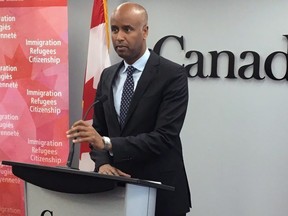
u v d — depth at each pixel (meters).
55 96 3.57
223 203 3.48
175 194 2.03
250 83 3.39
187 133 3.56
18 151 3.67
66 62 3.53
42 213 1.69
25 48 3.61
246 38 3.39
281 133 3.33
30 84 3.62
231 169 3.46
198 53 3.51
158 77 2.02
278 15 3.31
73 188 1.57
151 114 2.01
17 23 3.62
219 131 3.48
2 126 3.69
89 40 3.60
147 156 1.92
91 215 1.61
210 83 3.49
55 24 3.54
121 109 2.05
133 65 2.06
